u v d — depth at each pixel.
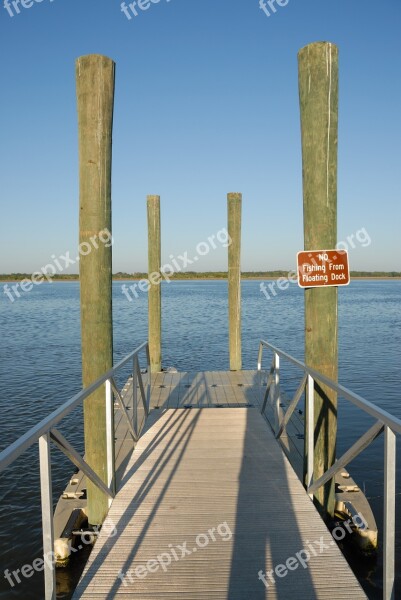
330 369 3.96
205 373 9.61
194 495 3.97
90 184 4.00
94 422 4.16
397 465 6.71
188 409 6.53
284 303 41.84
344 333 20.61
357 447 2.78
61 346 17.34
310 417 3.94
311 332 3.95
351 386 11.33
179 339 19.25
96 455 4.18
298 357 15.46
